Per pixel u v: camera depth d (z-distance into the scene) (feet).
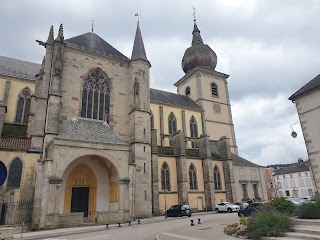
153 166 145.89
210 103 230.68
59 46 124.57
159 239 51.47
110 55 144.97
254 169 197.26
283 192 368.48
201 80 234.38
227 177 176.96
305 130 97.45
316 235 42.45
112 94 138.72
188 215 125.29
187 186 154.20
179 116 205.46
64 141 96.02
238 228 54.85
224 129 229.45
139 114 134.10
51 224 85.30
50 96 113.80
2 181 29.32
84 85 132.67
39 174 91.76
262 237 46.65
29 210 98.89
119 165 105.60
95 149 101.91
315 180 91.81
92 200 109.09
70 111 123.13
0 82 160.86
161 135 186.80
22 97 164.55
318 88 93.81
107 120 133.90
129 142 134.31
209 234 55.98
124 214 100.78
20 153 105.40
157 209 138.31
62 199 103.50
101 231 73.97
